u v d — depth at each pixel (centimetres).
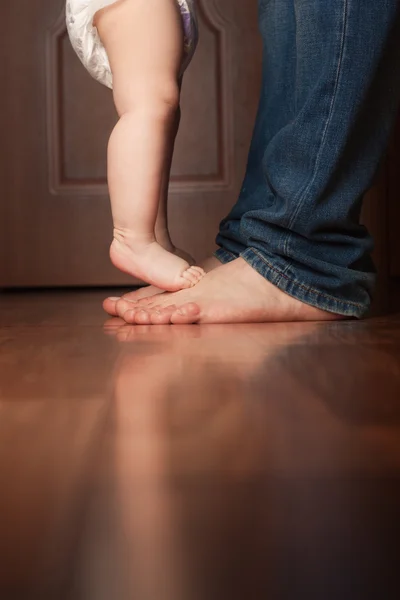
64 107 181
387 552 22
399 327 93
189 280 103
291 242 100
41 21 180
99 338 86
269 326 95
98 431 43
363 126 99
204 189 181
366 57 95
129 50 100
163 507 28
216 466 34
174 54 101
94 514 27
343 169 99
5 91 181
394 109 100
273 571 21
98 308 127
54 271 183
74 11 104
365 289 105
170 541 24
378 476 32
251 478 32
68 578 21
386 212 170
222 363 69
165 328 95
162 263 103
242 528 25
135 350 77
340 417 46
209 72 180
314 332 88
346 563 22
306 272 100
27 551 23
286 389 57
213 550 23
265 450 37
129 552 23
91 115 181
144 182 101
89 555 22
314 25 96
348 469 33
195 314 98
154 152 101
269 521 26
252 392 56
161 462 35
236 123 180
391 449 37
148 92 100
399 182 170
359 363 68
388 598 19
